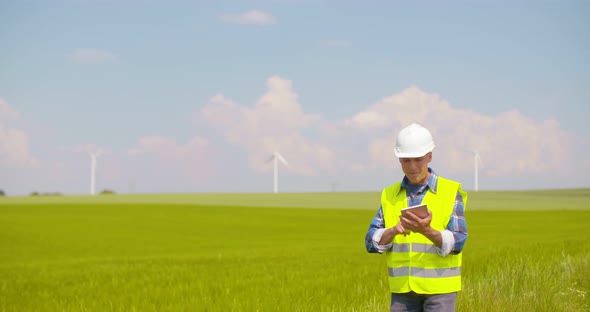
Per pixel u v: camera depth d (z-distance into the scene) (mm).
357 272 15242
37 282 16531
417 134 5402
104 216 66125
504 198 113750
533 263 12000
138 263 22547
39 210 73312
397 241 5562
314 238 43281
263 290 12062
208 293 12109
